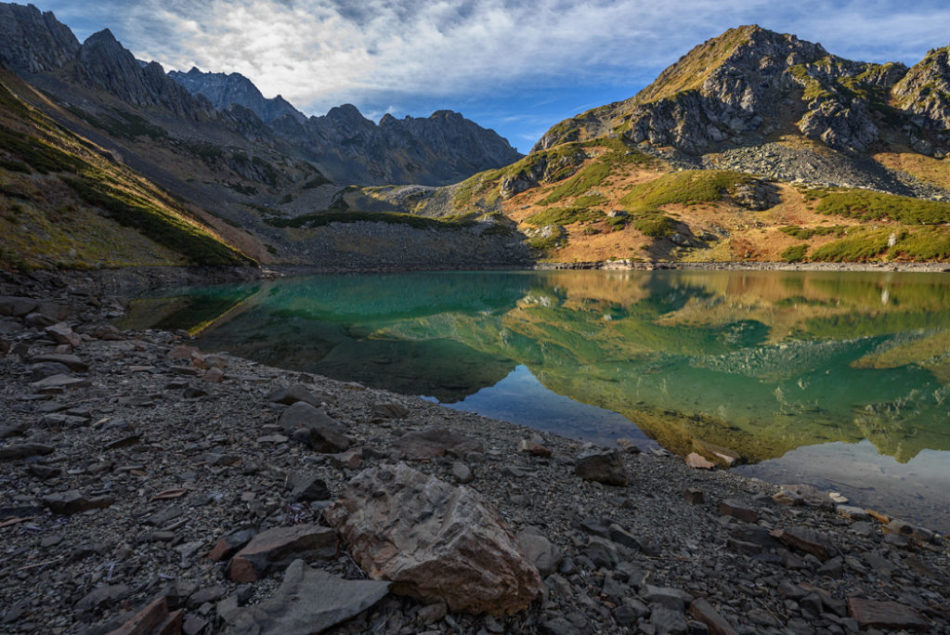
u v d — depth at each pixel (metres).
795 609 5.29
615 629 4.54
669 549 6.57
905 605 5.54
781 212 132.88
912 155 193.75
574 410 16.31
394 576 4.43
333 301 50.38
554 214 169.25
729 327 34.47
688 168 195.62
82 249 51.50
